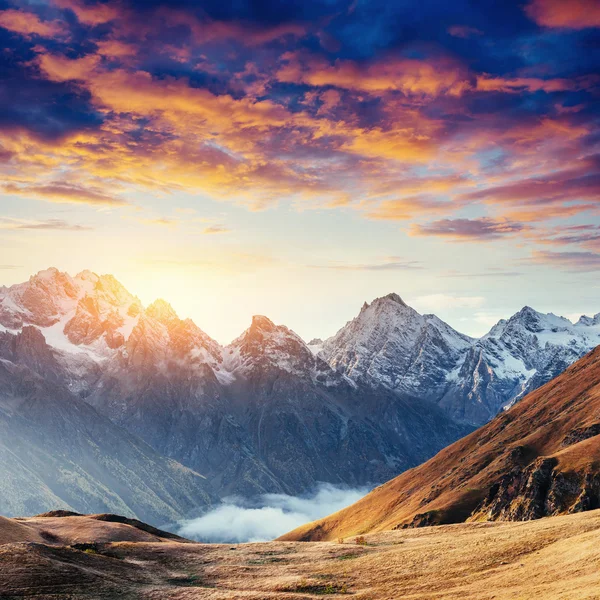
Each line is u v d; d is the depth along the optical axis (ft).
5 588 185.37
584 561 160.04
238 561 240.73
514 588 157.99
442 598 164.66
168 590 200.64
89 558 224.74
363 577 199.62
